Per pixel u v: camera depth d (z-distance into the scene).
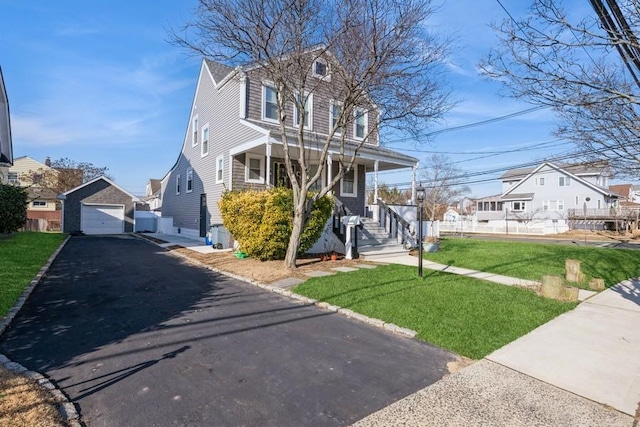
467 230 36.84
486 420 2.76
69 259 10.55
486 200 44.72
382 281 7.50
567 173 34.25
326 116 15.59
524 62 4.54
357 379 3.42
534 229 31.55
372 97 8.61
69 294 6.43
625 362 3.84
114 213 23.84
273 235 9.66
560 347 4.24
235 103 14.12
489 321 5.07
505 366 3.73
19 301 5.75
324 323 5.11
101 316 5.21
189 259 11.04
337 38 7.93
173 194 22.67
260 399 3.03
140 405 2.89
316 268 9.12
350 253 10.89
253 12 7.79
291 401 3.00
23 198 14.87
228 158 14.58
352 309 5.62
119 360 3.74
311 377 3.44
